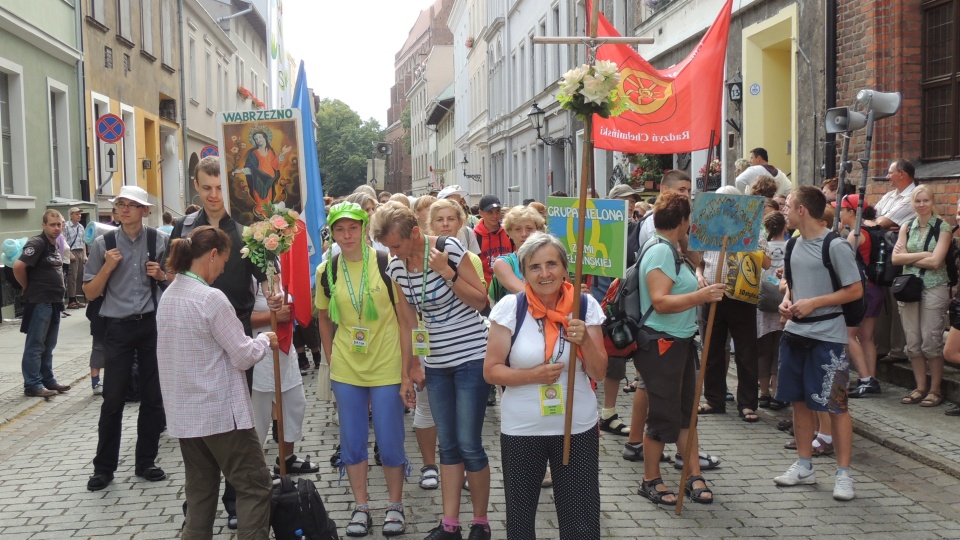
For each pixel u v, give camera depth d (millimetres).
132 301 6535
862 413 7926
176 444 7816
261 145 5598
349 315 5422
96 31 21500
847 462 6039
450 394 5270
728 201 5562
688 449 5746
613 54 8594
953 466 6465
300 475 6758
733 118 14953
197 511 4883
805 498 6047
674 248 5867
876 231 8555
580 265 4426
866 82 10703
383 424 5422
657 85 8516
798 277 6176
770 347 8555
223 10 38656
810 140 12203
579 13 26219
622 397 9188
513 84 38062
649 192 17078
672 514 5770
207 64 35281
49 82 18500
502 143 41312
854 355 8609
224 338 4707
